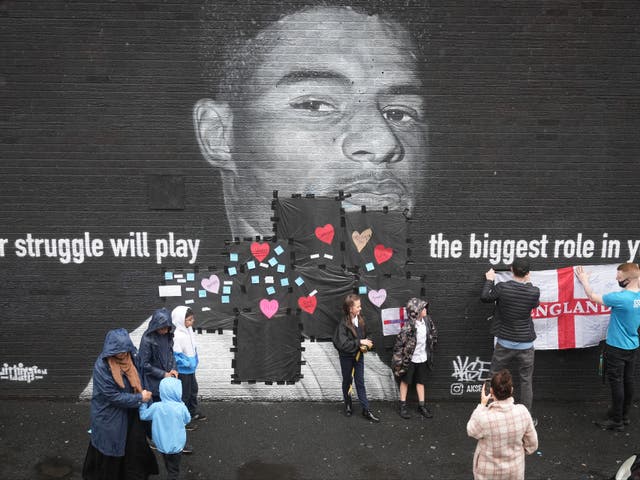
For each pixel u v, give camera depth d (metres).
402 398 7.09
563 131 7.04
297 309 7.34
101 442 5.12
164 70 6.87
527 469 6.03
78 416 7.03
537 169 7.11
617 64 6.91
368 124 7.02
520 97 6.97
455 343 7.41
